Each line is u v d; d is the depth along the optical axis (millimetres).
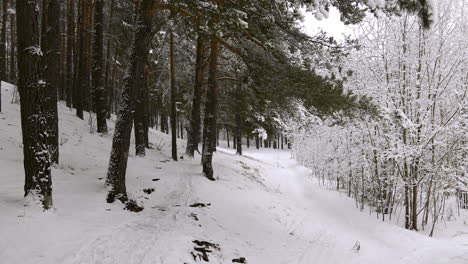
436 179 11242
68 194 6723
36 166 5418
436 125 10820
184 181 10891
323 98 8859
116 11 18422
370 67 12852
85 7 18875
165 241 5422
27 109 5332
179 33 13922
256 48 10180
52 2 8047
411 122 10781
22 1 5152
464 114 10656
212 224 7457
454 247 8828
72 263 4141
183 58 19609
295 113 12219
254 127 23281
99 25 14781
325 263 6879
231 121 23953
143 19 7516
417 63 11500
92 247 4688
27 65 5242
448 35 11188
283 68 9555
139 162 12031
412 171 11258
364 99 9359
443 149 11742
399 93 11680
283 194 15438
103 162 10453
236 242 6758
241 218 8711
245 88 13805
